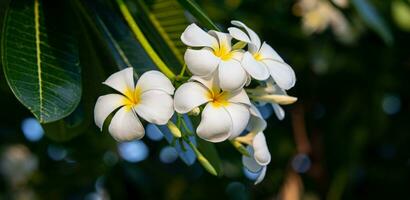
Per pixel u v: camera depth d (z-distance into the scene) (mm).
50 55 837
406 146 1821
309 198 1804
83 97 975
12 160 1959
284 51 1695
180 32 947
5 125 1634
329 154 1749
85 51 967
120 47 917
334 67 1716
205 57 727
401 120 1815
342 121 1722
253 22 1619
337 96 1771
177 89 724
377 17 1300
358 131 1712
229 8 1532
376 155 1844
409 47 1678
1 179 1960
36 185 1834
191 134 773
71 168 1756
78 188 1773
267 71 742
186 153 870
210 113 723
